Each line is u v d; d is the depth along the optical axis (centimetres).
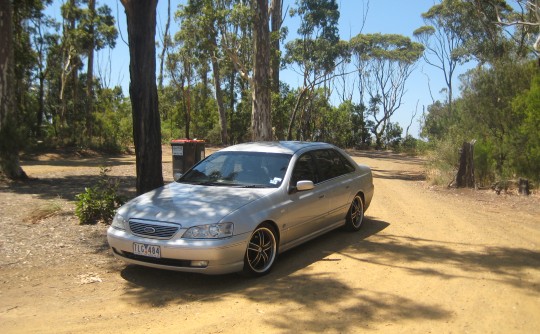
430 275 565
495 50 2936
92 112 3319
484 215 960
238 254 527
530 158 1264
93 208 830
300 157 684
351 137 5128
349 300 481
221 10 2309
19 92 2377
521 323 432
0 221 849
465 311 457
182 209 550
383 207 1069
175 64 3719
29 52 2436
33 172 1755
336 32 3722
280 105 3350
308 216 650
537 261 629
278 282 539
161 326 425
